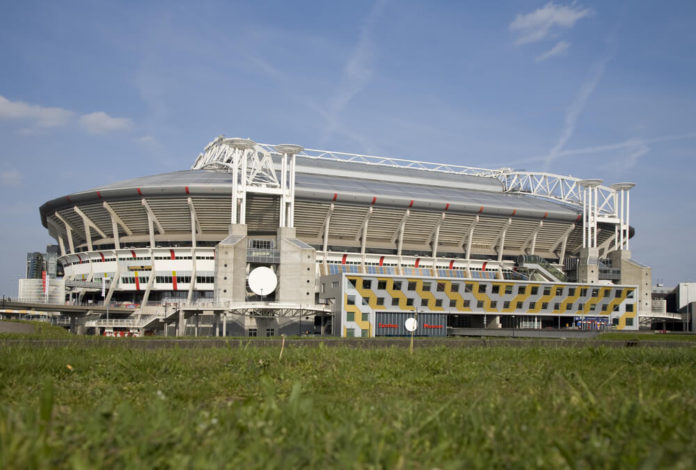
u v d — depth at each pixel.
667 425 10.56
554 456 8.85
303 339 45.25
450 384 20.11
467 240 119.06
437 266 116.62
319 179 119.00
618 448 9.16
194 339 41.72
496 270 120.38
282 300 93.31
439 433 10.12
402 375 22.14
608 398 13.93
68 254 111.06
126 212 105.06
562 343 44.84
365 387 19.00
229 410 12.01
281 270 94.31
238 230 96.69
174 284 103.94
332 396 16.94
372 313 87.81
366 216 110.25
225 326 82.50
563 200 133.25
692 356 28.28
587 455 8.75
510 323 99.50
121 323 84.75
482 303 93.88
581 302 99.88
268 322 90.44
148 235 108.25
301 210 107.44
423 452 9.13
